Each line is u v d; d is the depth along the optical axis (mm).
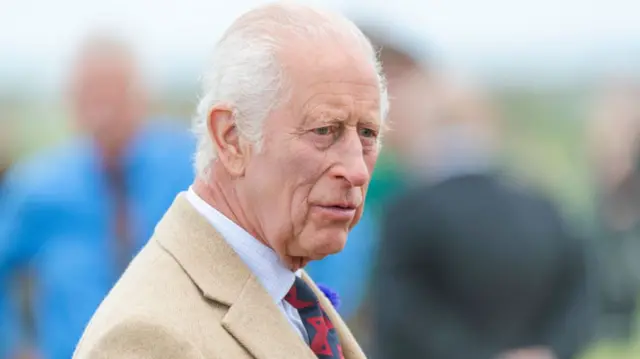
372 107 10312
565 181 36562
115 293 10133
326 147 10172
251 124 10211
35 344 20156
